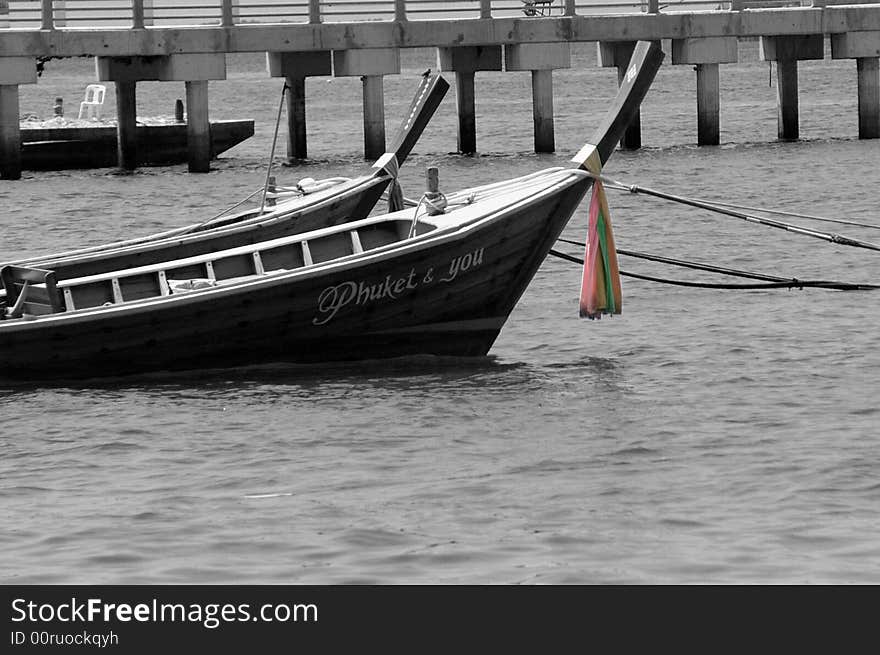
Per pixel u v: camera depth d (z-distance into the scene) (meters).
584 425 38.22
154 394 42.12
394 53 108.06
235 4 107.31
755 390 41.78
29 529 30.80
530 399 41.12
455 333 46.12
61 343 42.84
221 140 120.69
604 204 45.81
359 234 48.78
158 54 105.62
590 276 45.62
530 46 110.12
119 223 83.81
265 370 44.91
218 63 106.31
